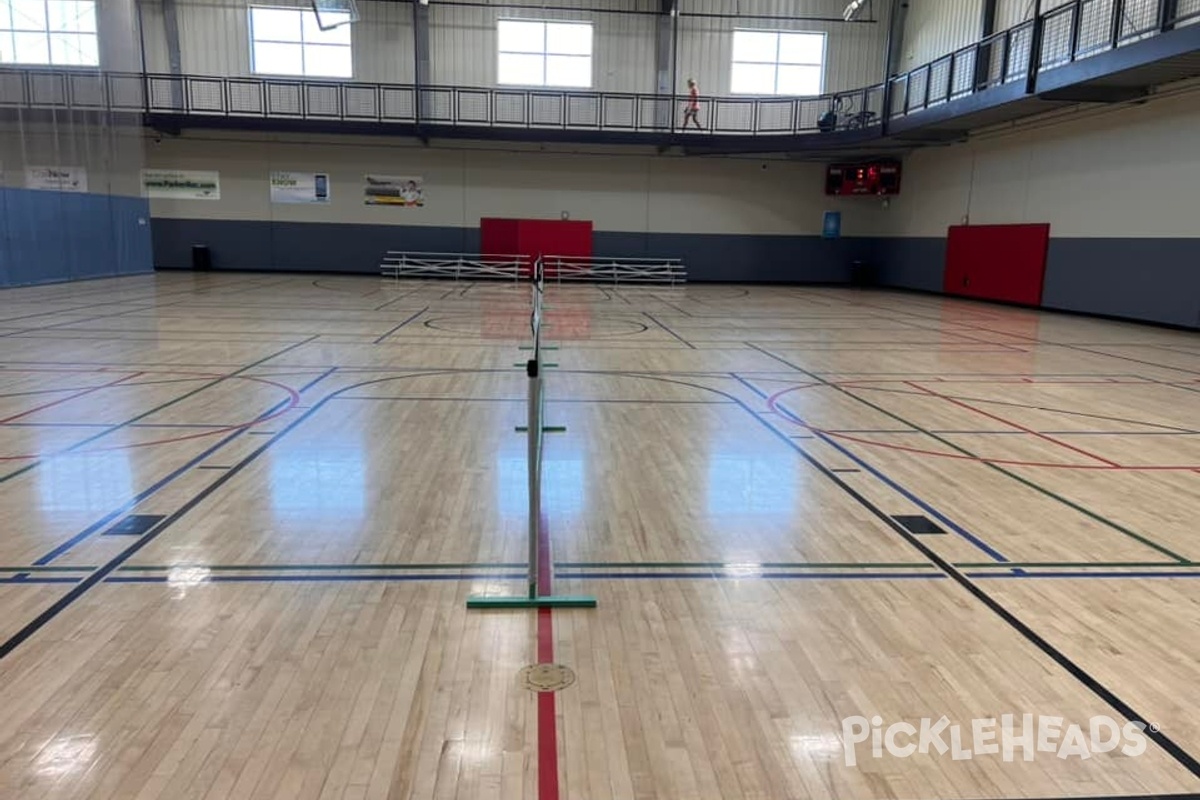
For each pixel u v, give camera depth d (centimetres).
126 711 254
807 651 301
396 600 335
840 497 478
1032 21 1473
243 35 2184
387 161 2327
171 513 427
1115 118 1497
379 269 2373
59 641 296
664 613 329
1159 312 1409
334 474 499
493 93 2180
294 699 263
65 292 1644
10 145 2055
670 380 842
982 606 340
